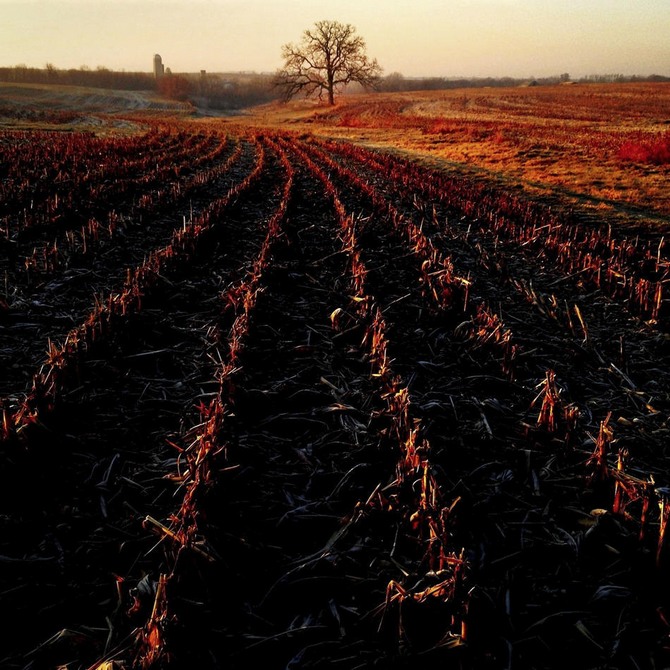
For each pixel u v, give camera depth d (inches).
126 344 214.4
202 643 98.9
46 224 386.3
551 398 168.2
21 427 139.6
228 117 3176.7
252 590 111.9
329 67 3292.3
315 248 381.7
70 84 5570.9
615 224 480.7
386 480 147.1
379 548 123.7
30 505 130.0
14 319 233.6
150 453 153.4
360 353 222.1
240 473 144.1
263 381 198.4
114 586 109.6
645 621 106.3
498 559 121.2
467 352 227.0
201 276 310.5
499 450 163.5
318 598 111.1
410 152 1055.6
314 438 166.2
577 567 120.2
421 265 341.7
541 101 2768.2
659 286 275.4
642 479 149.9
